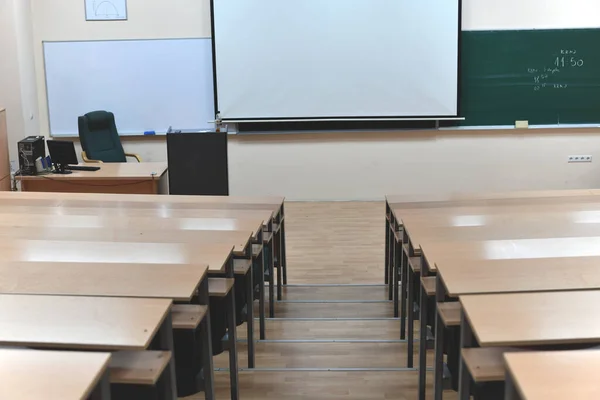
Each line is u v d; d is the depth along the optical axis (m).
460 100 6.64
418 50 6.55
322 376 3.12
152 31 6.56
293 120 6.71
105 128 6.32
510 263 2.32
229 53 6.57
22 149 5.14
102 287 2.16
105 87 6.66
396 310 3.89
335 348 3.43
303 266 4.87
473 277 2.19
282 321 3.82
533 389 1.44
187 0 6.51
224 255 2.54
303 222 6.10
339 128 6.76
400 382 3.05
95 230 3.04
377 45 6.55
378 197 6.91
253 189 6.91
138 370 1.86
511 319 1.82
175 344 2.40
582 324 1.79
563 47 6.57
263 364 3.25
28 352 1.63
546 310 1.88
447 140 6.78
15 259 2.51
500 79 6.64
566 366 1.54
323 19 6.51
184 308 2.30
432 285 2.55
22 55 6.35
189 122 6.76
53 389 1.47
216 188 5.06
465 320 2.00
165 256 2.53
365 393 2.95
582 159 6.81
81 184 5.20
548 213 3.24
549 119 6.73
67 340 1.75
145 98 6.70
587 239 2.64
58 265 2.38
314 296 4.25
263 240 3.54
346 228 5.88
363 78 6.62
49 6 6.50
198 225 3.17
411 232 2.88
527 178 6.86
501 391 2.01
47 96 6.66
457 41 6.52
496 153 6.80
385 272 4.46
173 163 5.04
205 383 2.43
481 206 3.50
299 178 6.88
